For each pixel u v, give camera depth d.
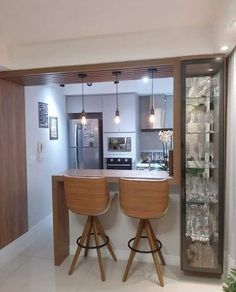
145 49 2.68
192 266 2.59
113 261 2.98
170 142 5.00
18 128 3.57
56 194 2.89
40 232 3.97
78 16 2.29
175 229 2.88
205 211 2.74
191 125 2.69
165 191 2.40
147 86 5.15
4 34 2.65
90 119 5.43
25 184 3.74
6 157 3.28
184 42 2.59
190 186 2.70
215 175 2.64
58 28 2.54
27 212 3.79
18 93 3.57
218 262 2.56
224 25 1.96
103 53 2.77
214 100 2.64
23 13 2.21
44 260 3.05
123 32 2.67
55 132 4.90
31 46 2.95
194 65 2.51
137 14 2.27
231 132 2.47
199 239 2.76
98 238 2.88
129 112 5.36
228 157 2.58
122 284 2.54
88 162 5.47
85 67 2.82
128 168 5.38
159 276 2.52
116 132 5.44
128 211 2.50
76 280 2.62
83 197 2.58
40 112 4.28
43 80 3.31
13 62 3.00
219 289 2.44
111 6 2.11
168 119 5.84
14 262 3.01
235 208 2.36
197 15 2.30
